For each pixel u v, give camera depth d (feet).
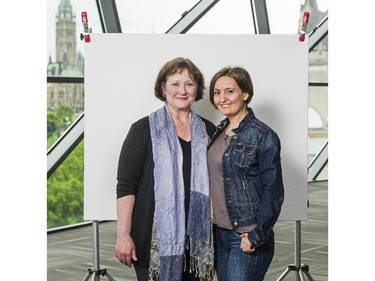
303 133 11.20
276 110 11.14
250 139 9.89
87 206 11.17
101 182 11.14
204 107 10.92
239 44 11.02
